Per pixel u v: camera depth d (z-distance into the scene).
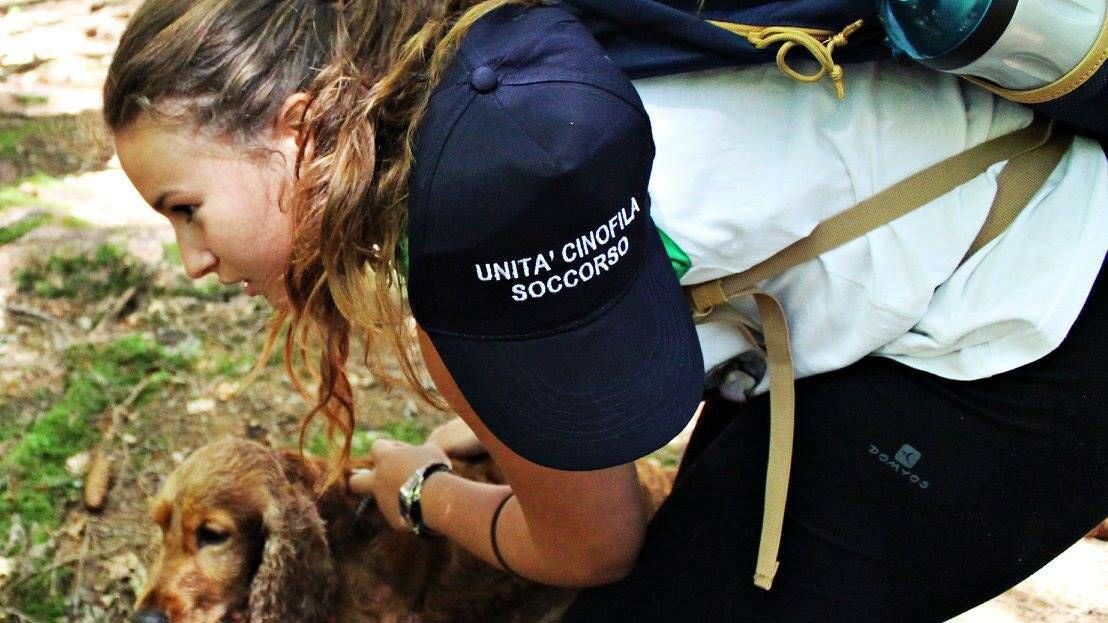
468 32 1.13
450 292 1.12
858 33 1.20
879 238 1.28
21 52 4.49
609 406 1.18
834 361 1.37
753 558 1.47
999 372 1.31
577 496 1.38
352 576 2.06
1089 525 1.38
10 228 3.12
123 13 4.96
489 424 1.21
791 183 1.24
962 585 1.44
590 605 1.61
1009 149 1.28
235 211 1.23
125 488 2.41
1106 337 1.29
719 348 1.43
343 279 1.19
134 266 3.00
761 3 1.20
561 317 1.14
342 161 1.12
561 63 1.09
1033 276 1.27
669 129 1.24
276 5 1.21
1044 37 1.07
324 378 1.47
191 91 1.18
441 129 1.08
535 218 1.06
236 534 1.92
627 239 1.12
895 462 1.39
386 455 1.96
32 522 2.32
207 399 2.66
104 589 2.20
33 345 2.77
